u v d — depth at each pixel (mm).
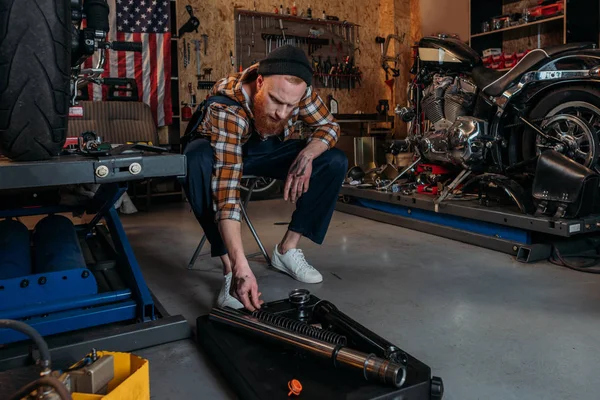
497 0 5102
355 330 1309
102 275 1930
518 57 4539
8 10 1183
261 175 2195
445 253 2656
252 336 1376
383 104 6125
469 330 1621
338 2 6117
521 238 2600
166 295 2039
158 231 3453
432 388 1128
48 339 1500
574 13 4062
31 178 1172
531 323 1676
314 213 2129
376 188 3746
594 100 2678
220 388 1286
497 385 1268
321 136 1975
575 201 2352
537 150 2930
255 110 1572
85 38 1411
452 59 3311
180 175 1352
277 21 5707
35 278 1495
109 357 877
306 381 1144
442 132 3326
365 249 2771
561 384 1269
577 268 2299
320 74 5934
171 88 5090
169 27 4918
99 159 1252
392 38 6242
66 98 1295
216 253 1826
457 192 3289
